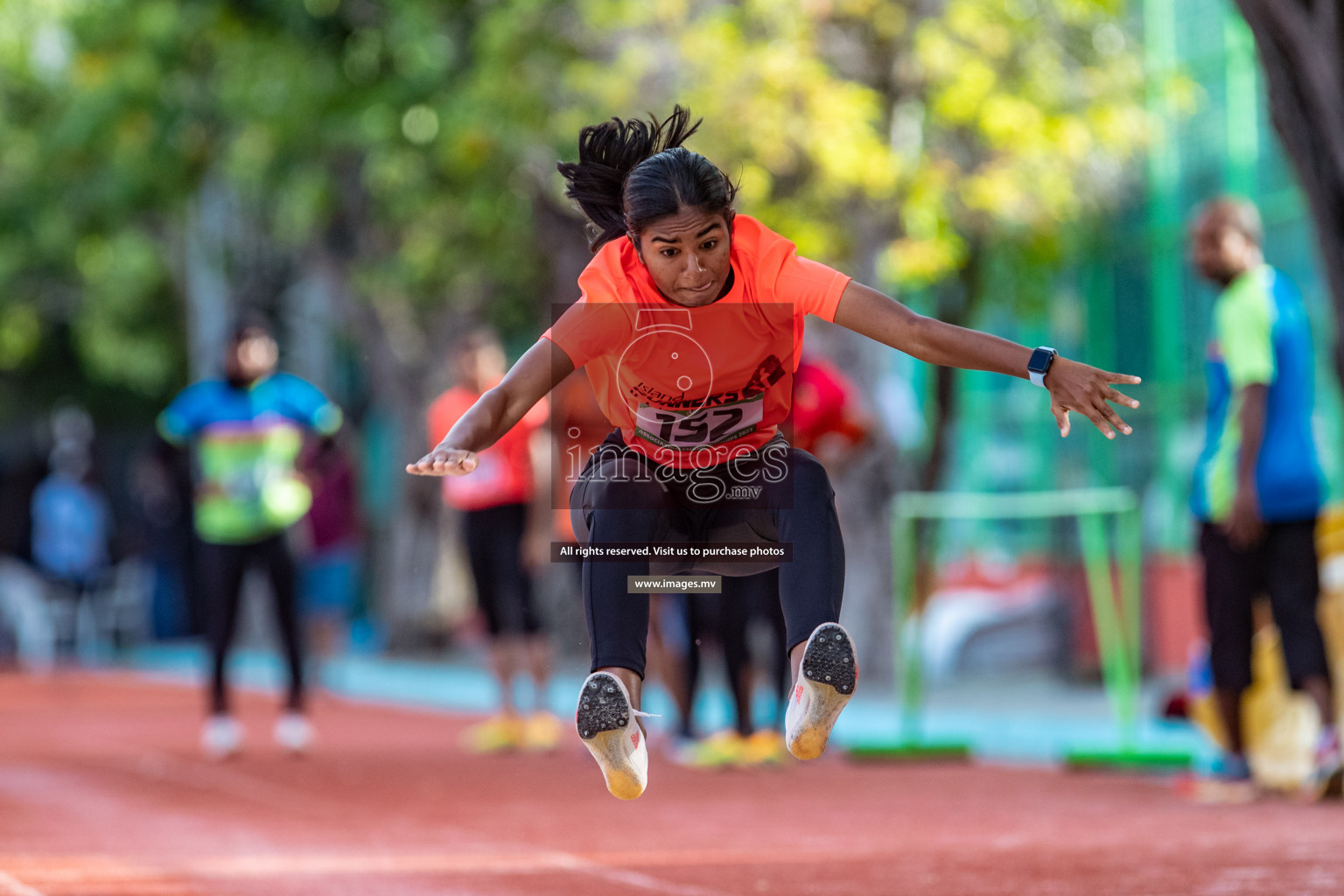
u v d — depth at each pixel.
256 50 50.31
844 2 39.72
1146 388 47.56
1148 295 47.34
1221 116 44.75
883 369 44.03
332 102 49.81
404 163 49.88
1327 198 20.72
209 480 31.12
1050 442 50.41
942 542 47.03
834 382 27.27
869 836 19.67
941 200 40.41
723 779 27.14
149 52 52.75
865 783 26.33
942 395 46.75
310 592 47.03
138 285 78.25
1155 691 42.00
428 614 66.19
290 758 31.20
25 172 66.75
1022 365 10.94
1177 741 32.44
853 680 11.19
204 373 75.75
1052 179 41.47
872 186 38.81
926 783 26.25
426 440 65.38
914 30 40.69
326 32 50.22
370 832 20.55
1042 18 40.94
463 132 45.12
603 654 11.57
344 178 57.62
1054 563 46.84
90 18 54.59
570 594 55.62
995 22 40.09
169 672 68.56
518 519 32.19
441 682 53.00
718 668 30.22
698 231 11.20
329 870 17.22
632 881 16.25
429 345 64.56
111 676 66.69
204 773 28.41
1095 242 48.84
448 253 57.34
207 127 56.94
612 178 12.21
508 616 32.53
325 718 42.69
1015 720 36.47
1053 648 47.22
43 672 69.75
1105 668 39.12
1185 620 45.50
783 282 11.51
